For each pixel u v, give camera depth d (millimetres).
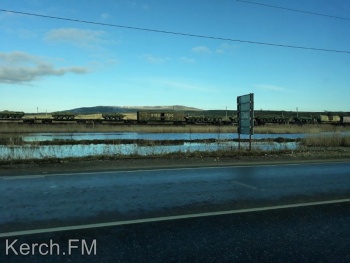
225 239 5711
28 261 4793
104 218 6781
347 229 6312
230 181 10891
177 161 15969
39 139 30812
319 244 5539
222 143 28359
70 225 6332
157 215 7039
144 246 5363
